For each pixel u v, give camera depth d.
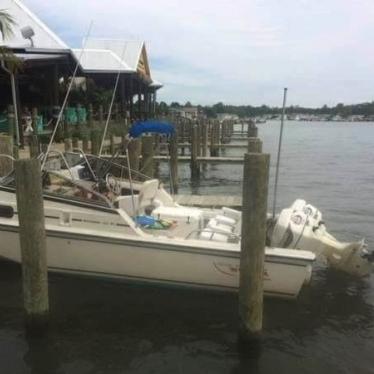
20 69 18.56
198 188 19.05
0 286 7.55
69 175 8.14
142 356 6.02
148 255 7.20
